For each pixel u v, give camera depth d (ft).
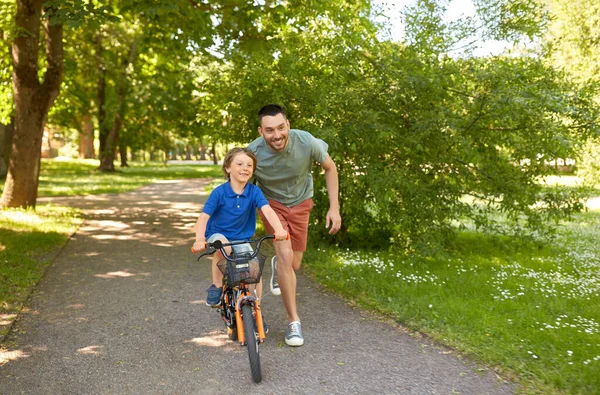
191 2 29.43
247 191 12.75
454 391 11.06
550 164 25.23
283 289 13.89
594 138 24.08
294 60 23.80
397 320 15.49
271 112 13.04
